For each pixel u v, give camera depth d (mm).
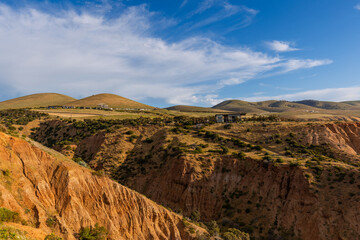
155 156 77062
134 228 34656
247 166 64375
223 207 58562
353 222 43438
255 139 81000
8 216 22609
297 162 59156
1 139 28453
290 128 84062
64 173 31203
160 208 40062
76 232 28219
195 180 62750
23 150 29641
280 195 55062
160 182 67438
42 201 27719
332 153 69375
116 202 34812
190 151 71562
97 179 34594
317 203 48844
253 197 57844
